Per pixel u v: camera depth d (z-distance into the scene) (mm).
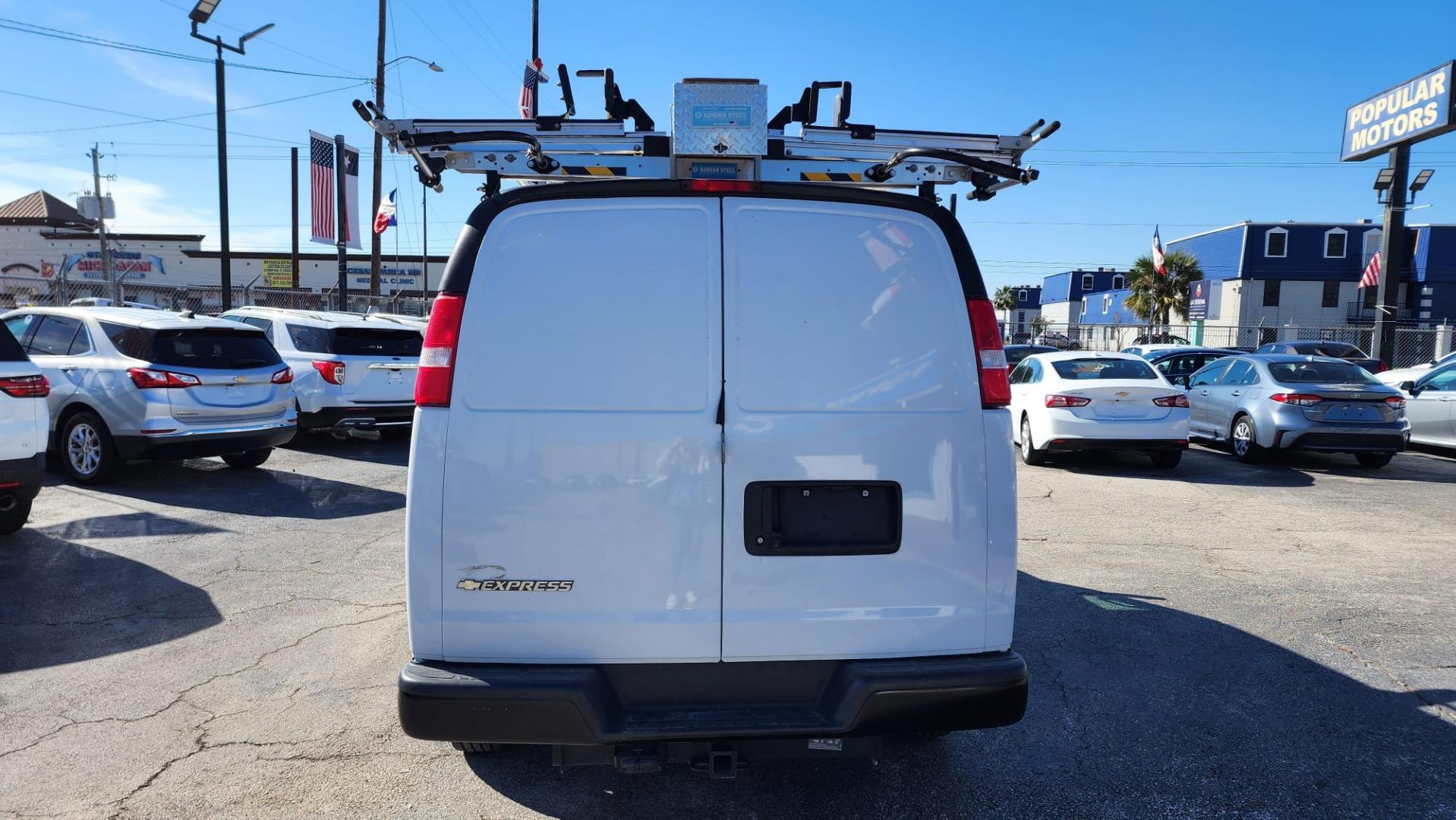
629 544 2539
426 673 2514
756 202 2629
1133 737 3545
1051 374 10758
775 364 2576
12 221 60000
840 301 2621
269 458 10406
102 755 3330
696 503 2543
